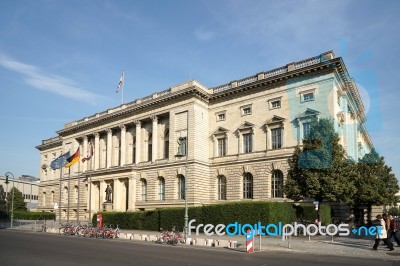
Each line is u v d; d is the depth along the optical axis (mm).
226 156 58250
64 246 28203
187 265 18469
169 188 60438
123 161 71250
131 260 20188
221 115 60656
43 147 110438
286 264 19438
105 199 71500
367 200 51438
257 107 55688
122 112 71438
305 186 38688
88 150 82312
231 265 18781
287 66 52750
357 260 21391
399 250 26406
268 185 51906
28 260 19844
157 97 64625
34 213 93125
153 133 65562
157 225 50156
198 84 61125
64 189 87812
